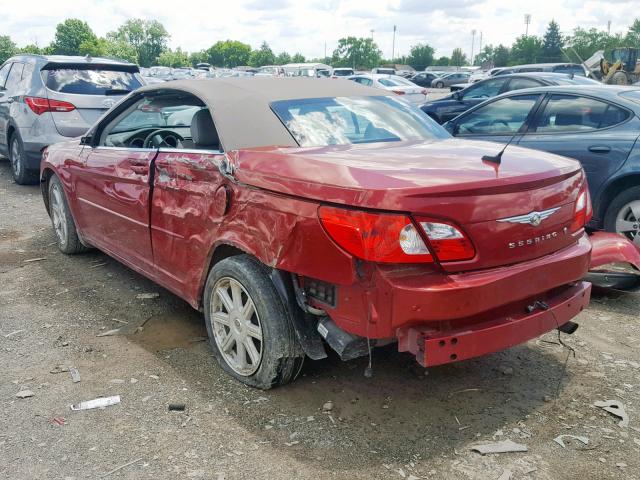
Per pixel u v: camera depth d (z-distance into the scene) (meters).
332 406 3.29
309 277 3.06
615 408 3.27
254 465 2.83
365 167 2.98
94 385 3.52
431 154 3.36
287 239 3.04
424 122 4.26
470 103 11.95
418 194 2.70
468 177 2.86
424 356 2.77
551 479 2.74
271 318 3.26
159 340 4.11
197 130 3.71
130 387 3.50
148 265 4.41
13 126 9.02
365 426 3.12
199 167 3.66
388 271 2.75
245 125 3.68
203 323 4.38
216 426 3.12
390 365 3.74
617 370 3.71
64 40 100.44
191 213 3.75
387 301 2.76
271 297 3.27
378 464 2.83
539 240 3.03
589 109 6.09
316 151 3.39
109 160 4.72
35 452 2.92
